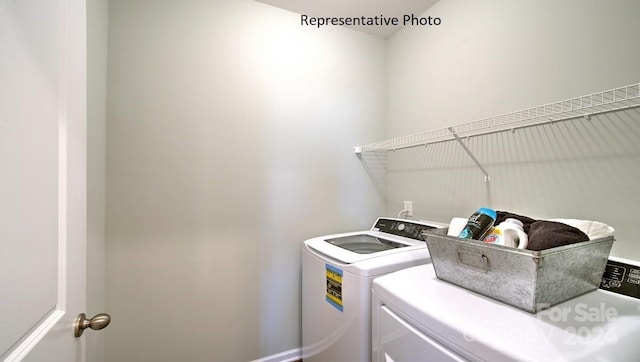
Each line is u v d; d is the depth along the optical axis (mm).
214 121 1536
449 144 1591
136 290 1348
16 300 397
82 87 660
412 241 1484
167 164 1419
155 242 1392
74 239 608
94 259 1099
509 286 696
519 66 1212
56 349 515
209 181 1523
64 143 563
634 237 867
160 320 1401
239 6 1610
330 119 1898
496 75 1314
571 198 1028
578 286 738
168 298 1418
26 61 430
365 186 2033
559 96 1067
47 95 497
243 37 1619
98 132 1147
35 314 451
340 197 1935
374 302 946
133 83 1341
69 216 583
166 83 1419
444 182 1624
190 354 1468
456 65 1538
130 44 1336
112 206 1295
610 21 929
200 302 1494
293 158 1766
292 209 1761
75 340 611
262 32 1675
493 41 1332
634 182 870
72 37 606
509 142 1255
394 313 822
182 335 1450
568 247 689
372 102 2066
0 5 367
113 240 1298
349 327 1100
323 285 1320
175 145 1438
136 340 1348
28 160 435
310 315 1483
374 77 2078
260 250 1659
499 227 856
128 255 1331
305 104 1808
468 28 1469
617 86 909
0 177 364
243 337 1605
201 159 1502
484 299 748
